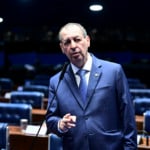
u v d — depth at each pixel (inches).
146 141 133.4
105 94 78.5
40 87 248.5
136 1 262.2
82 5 265.9
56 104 82.7
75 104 79.7
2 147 123.8
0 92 296.5
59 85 82.7
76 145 79.2
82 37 78.3
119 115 80.1
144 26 337.4
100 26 325.7
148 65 387.5
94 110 78.3
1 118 166.9
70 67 82.7
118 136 78.7
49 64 396.8
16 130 153.3
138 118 172.7
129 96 80.0
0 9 275.4
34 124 178.4
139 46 383.2
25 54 397.4
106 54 385.1
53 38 377.1
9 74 393.7
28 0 265.6
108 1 260.7
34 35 378.9
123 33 374.0
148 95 234.1
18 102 205.3
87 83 80.5
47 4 267.4
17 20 301.7
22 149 145.0
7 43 392.8
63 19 294.0
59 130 78.7
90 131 78.0
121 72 80.8
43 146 141.3
